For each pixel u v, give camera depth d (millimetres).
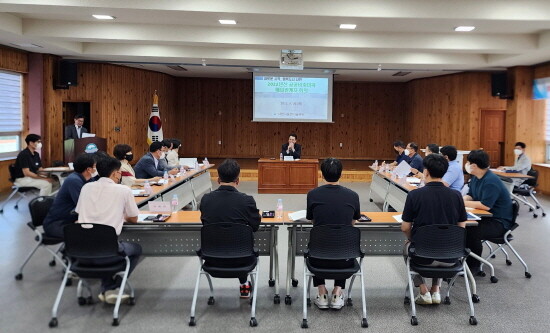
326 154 13844
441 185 3129
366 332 2895
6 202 6820
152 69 11336
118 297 2996
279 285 3705
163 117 12305
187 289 3613
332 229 2934
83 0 4926
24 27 6590
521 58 8016
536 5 5160
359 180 10797
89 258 2924
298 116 11211
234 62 9047
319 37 7051
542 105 8930
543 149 9023
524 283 3803
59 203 3559
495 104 10547
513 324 3012
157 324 2979
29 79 8367
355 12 5156
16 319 3010
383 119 13750
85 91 9617
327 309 3236
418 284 3424
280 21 5574
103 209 3107
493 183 3875
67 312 3133
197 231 3566
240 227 2930
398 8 5160
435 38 7062
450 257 3016
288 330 2918
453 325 3000
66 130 8227
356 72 11273
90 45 8344
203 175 7762
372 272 4051
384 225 3441
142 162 5789
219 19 5492
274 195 8320
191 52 8391
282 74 11055
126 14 5258
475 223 3451
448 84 11258
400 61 8680
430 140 11969
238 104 13633
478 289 3658
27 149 6602
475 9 5160
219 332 2879
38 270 3990
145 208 4430
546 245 4988
